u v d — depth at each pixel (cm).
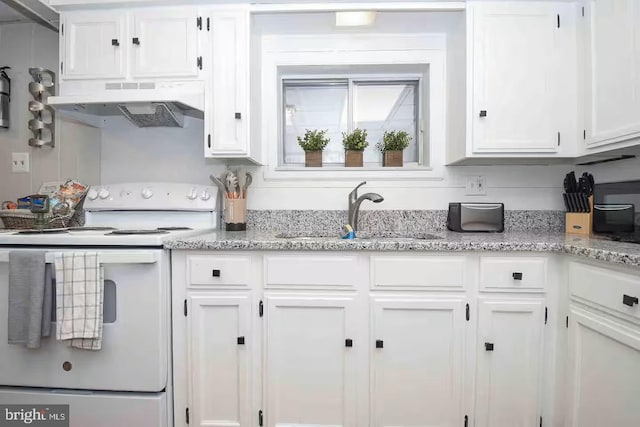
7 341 136
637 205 144
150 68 171
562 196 189
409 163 208
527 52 162
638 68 126
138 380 136
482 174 194
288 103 210
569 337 129
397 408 139
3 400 138
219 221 199
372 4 166
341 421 140
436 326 138
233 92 171
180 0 167
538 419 136
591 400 118
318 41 196
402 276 137
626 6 132
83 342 132
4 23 203
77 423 138
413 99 208
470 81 164
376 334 138
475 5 163
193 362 141
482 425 137
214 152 172
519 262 136
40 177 204
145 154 205
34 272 129
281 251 139
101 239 135
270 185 200
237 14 170
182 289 142
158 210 190
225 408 141
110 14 173
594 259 117
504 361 137
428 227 195
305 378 140
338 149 208
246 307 140
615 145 140
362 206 196
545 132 163
